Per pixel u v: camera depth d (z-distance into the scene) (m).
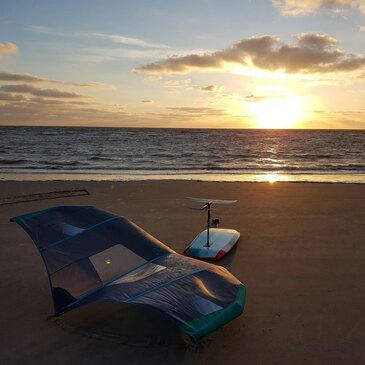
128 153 43.47
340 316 6.21
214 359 5.03
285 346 5.36
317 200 14.99
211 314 5.01
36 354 5.14
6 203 14.03
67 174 24.56
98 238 6.45
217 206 13.88
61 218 6.63
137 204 14.06
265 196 15.76
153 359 5.01
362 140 84.81
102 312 6.16
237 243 9.72
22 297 6.84
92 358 5.03
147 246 6.61
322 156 42.53
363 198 15.41
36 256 8.82
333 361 5.03
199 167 29.78
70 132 109.62
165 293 5.25
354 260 8.65
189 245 9.62
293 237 10.29
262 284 7.39
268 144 65.81
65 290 5.84
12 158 35.75
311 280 7.59
